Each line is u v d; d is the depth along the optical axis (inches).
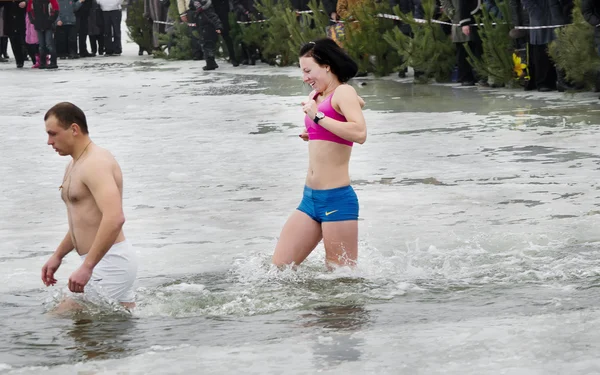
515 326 422.0
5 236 661.9
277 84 1830.7
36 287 528.7
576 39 1341.0
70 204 471.5
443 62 1702.8
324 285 510.0
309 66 531.8
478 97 1440.7
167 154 1024.9
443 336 411.8
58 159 1014.4
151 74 2233.0
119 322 454.0
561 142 983.0
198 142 1104.2
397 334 418.6
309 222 536.4
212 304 480.1
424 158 927.0
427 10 1704.0
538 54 1456.7
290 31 2112.5
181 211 731.4
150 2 2906.0
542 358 377.7
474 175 828.0
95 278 467.8
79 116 467.5
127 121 1336.1
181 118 1348.4
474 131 1091.9
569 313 440.1
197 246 614.2
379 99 1485.0
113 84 1969.7
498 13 1588.3
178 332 434.6
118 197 454.3
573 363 370.3
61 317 462.6
